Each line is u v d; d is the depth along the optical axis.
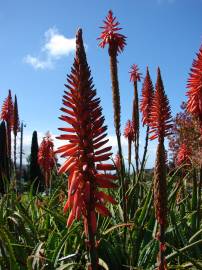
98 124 0.41
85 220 0.40
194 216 0.65
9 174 1.46
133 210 0.74
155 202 0.39
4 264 0.53
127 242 0.63
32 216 0.75
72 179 0.40
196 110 0.68
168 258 0.53
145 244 0.62
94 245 0.40
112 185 0.41
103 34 0.85
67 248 0.60
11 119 1.61
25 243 0.60
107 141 0.41
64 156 0.41
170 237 0.64
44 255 0.55
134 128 0.96
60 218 0.63
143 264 0.59
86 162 0.41
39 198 0.77
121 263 0.60
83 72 0.40
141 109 1.02
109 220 0.65
